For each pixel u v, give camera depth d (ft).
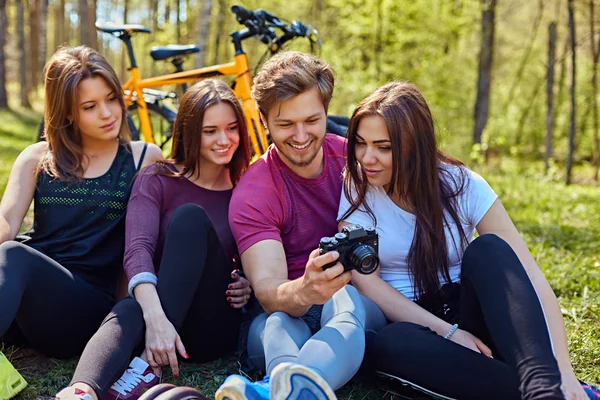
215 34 52.47
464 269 6.93
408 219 7.95
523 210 18.42
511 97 54.39
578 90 51.62
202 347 8.16
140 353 7.55
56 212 8.48
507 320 6.21
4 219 8.21
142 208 8.32
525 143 53.06
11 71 105.09
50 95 8.39
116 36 15.97
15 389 7.07
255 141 13.65
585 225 16.56
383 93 7.63
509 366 6.26
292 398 5.78
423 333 6.93
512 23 57.47
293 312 7.11
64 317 7.76
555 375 5.77
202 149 8.50
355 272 7.97
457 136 45.52
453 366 6.61
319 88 7.62
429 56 50.26
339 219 8.25
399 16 48.29
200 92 8.45
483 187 7.95
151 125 15.96
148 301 7.43
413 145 7.54
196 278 7.59
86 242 8.44
